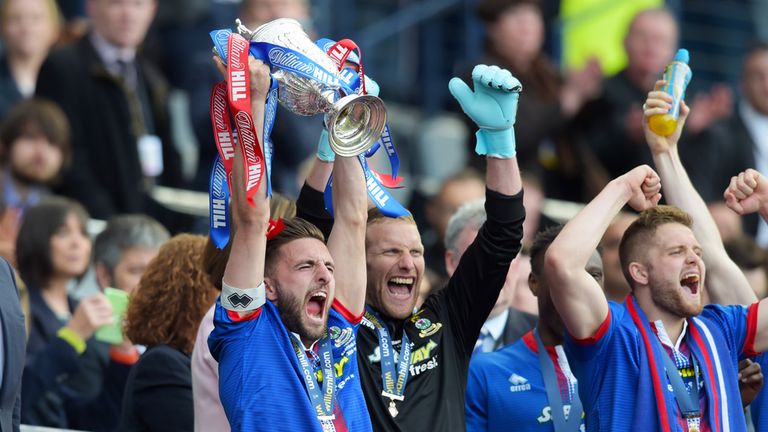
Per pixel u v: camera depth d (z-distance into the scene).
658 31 22.66
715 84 30.73
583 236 12.59
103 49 20.80
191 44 25.58
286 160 21.23
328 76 10.90
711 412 12.62
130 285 15.94
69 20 27.09
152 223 16.28
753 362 13.81
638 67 22.78
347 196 12.08
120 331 15.02
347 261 12.01
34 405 14.71
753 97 23.81
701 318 13.19
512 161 12.55
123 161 20.47
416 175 26.97
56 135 19.44
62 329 14.93
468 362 12.73
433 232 19.94
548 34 28.31
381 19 29.70
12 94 21.89
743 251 18.73
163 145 21.42
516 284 15.77
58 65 20.45
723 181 23.34
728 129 23.55
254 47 11.00
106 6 20.69
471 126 22.30
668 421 12.43
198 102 21.34
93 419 15.04
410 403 12.20
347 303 11.95
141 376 13.12
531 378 13.62
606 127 22.64
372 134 10.95
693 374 12.82
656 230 12.94
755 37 31.09
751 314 13.21
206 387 12.25
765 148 23.72
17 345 12.08
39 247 16.27
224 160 11.05
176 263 13.43
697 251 12.94
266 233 11.47
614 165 22.62
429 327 12.62
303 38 11.01
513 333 15.12
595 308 12.54
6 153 19.33
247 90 10.71
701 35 30.73
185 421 12.93
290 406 11.17
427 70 29.66
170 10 25.61
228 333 11.27
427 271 18.78
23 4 21.95
